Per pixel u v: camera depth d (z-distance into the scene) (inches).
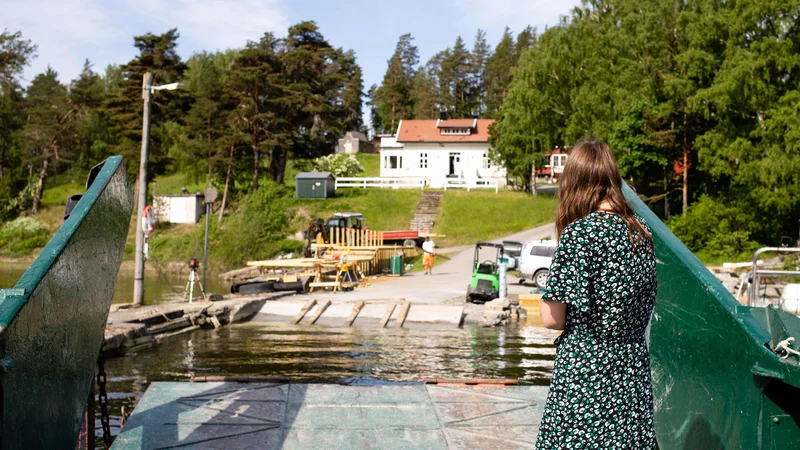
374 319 728.3
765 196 1396.4
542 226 1978.3
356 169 2866.6
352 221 1536.7
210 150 2321.6
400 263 1286.9
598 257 95.6
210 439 175.9
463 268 1387.8
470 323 726.5
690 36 1565.0
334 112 2753.4
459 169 2910.9
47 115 2819.9
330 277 1064.8
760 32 1488.7
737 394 110.5
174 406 204.7
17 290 87.4
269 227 1726.1
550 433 98.5
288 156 2696.9
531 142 2335.1
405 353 545.3
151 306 742.5
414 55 5556.1
